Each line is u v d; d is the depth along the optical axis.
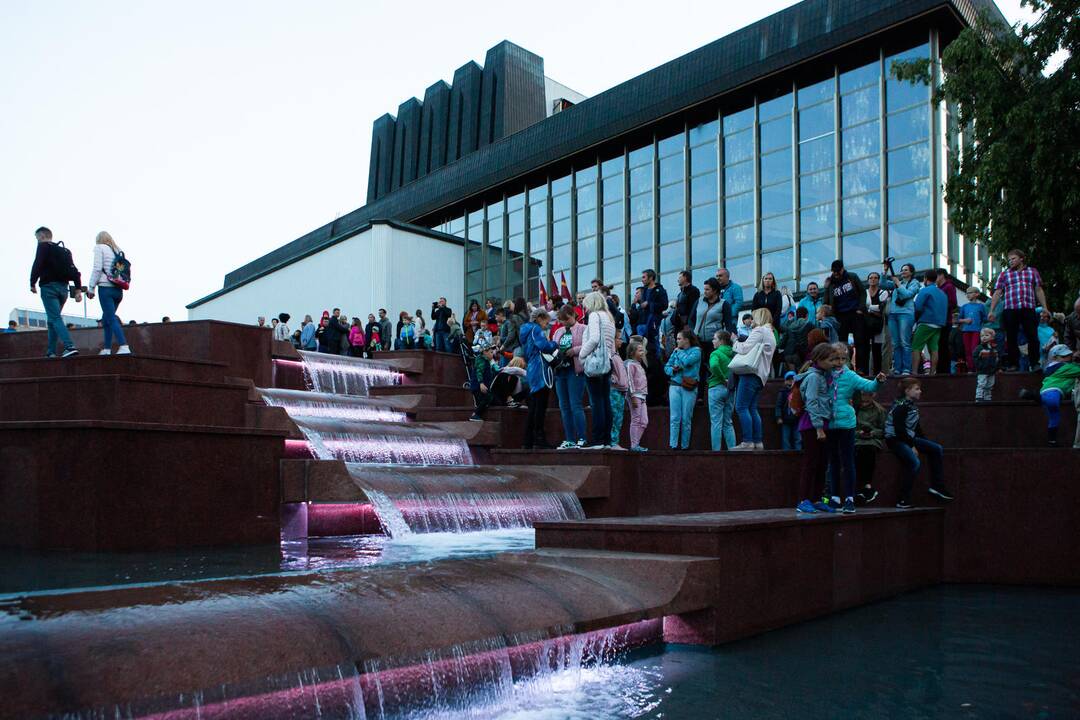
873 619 8.05
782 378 15.56
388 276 32.56
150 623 4.09
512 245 34.34
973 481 11.30
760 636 7.10
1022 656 6.42
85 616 4.12
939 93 19.56
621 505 12.45
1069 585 10.71
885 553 9.69
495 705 4.93
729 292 14.59
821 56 23.97
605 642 5.93
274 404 13.55
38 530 8.06
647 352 15.39
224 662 3.86
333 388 18.55
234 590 4.95
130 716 3.43
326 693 4.12
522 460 12.76
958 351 16.25
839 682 5.59
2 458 8.26
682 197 28.00
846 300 14.76
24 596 4.60
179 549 8.25
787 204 25.12
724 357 12.88
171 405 10.35
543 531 7.66
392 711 4.41
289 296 36.50
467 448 14.23
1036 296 14.09
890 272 15.76
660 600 6.23
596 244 30.89
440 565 6.27
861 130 23.58
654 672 5.80
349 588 5.19
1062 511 10.83
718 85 26.20
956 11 21.70
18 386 10.39
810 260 24.44
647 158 29.33
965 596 9.82
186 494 8.46
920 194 22.25
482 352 16.08
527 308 16.34
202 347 15.80
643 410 13.66
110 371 11.71
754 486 12.37
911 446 11.28
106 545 7.89
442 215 37.94
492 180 34.34
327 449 11.60
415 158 55.66
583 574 6.42
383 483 9.80
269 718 3.89
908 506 11.16
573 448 12.49
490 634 4.99
